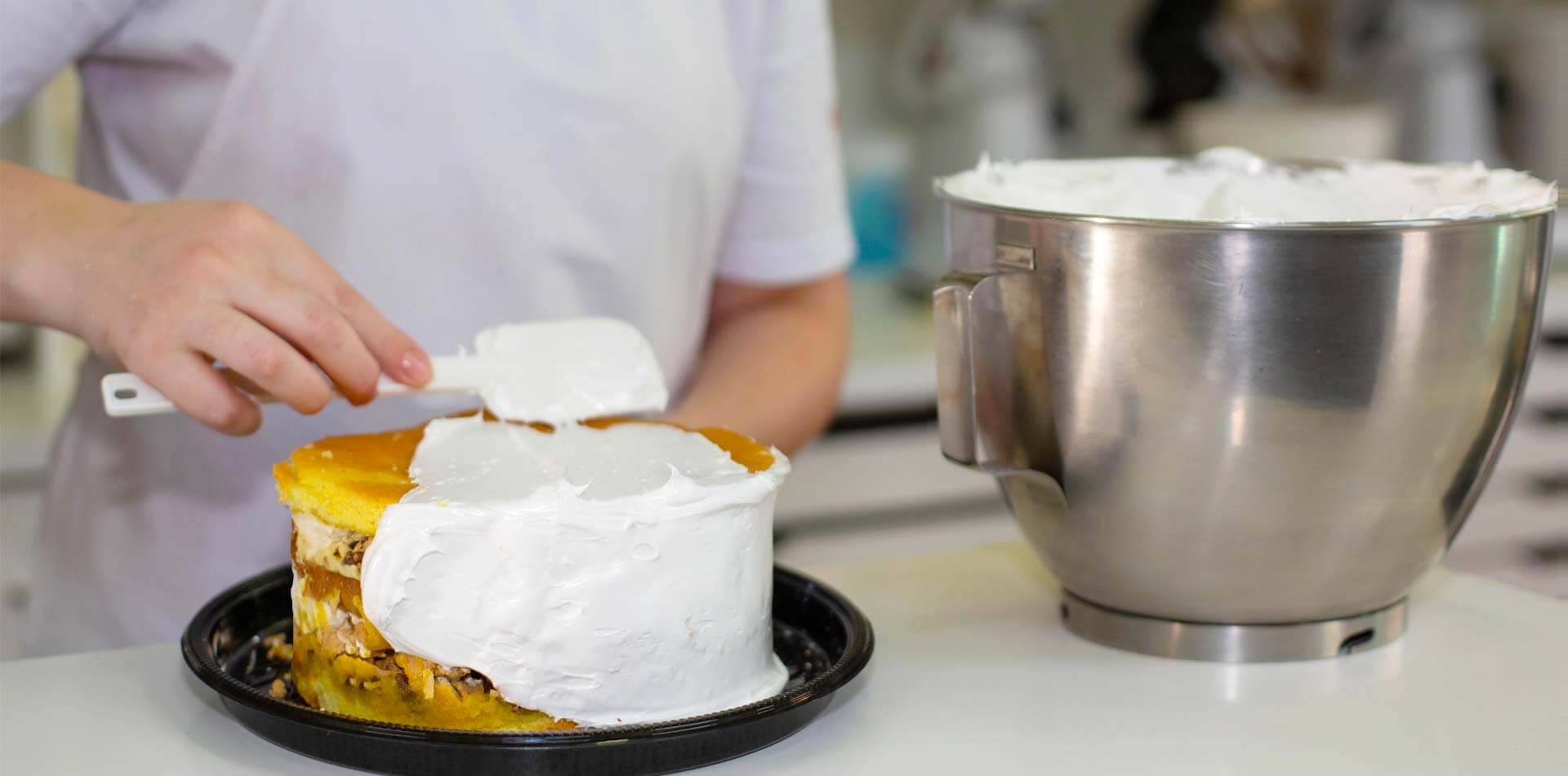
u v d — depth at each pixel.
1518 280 0.56
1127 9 1.98
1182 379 0.54
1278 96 1.87
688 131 0.90
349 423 0.88
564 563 0.52
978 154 1.71
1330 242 0.52
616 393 0.63
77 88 1.40
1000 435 0.62
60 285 0.64
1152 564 0.59
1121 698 0.57
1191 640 0.61
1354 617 0.62
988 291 0.59
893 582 0.72
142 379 0.62
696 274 0.97
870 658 0.56
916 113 1.78
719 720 0.49
